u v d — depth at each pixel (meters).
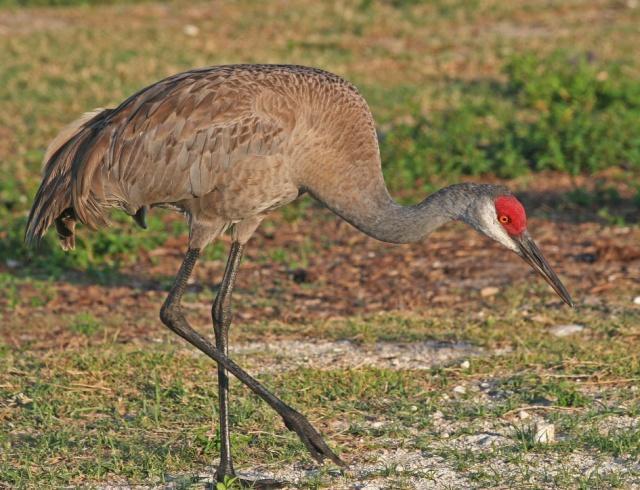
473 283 14.06
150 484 8.88
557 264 14.60
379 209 9.69
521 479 8.77
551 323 12.50
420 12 31.19
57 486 8.78
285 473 9.09
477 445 9.50
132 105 9.60
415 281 14.24
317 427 9.91
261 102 9.35
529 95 22.41
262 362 11.52
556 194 17.59
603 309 12.90
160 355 11.53
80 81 24.00
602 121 20.34
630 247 14.88
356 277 14.48
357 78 24.67
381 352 11.80
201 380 10.98
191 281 14.48
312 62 25.72
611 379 10.88
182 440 9.68
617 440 9.34
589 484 8.60
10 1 32.06
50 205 9.67
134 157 9.41
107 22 30.30
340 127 9.51
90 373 11.12
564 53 26.05
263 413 10.16
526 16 30.80
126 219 16.45
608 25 29.58
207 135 9.30
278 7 32.03
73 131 10.03
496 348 11.83
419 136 19.72
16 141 20.22
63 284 14.30
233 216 9.55
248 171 9.34
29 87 23.64
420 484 8.77
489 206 9.73
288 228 16.59
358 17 30.45
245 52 26.86
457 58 26.34
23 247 15.31
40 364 11.43
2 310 13.23
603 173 18.50
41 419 10.12
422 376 11.03
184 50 27.00
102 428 9.93
